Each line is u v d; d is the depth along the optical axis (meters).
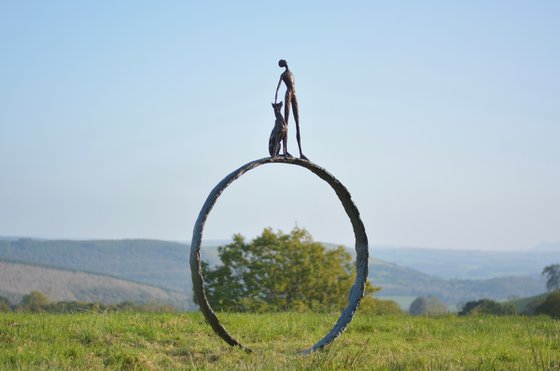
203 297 11.27
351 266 50.47
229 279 46.25
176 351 12.05
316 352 11.62
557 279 110.94
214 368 10.32
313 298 47.94
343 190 12.68
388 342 14.28
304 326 15.98
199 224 11.05
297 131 12.48
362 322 17.17
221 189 11.16
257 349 12.45
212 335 13.92
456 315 21.62
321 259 48.88
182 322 14.95
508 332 16.62
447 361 11.66
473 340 15.07
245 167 11.48
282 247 47.38
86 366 10.48
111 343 12.37
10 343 11.99
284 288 46.38
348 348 12.84
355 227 13.07
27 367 9.87
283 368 10.17
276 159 11.91
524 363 11.56
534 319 20.27
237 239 47.56
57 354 11.09
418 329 16.30
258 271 45.91
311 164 12.28
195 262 11.00
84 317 15.33
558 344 14.49
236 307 44.44
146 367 10.61
